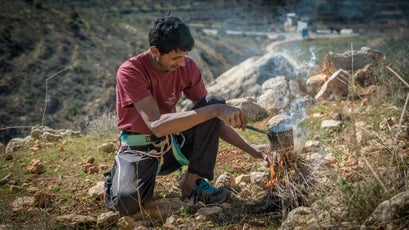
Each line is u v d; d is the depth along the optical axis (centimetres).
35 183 462
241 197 386
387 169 318
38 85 4694
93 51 5700
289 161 346
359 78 601
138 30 6950
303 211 313
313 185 333
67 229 353
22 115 4156
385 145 376
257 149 386
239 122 334
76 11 6588
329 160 395
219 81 954
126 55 5869
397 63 604
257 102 636
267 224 334
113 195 358
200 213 355
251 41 9125
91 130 655
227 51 8188
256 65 916
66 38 5838
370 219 280
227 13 12494
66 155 535
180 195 406
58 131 637
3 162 533
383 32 7381
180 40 339
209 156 371
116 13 11556
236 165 458
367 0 8406
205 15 12812
